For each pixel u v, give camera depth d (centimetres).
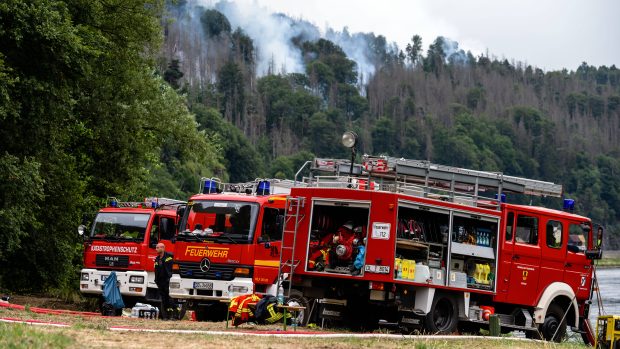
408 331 2330
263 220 2589
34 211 3550
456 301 2408
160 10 4072
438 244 2361
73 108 3622
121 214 3020
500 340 2141
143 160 4444
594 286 2733
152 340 1580
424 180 2448
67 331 1641
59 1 3178
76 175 3916
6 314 2131
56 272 3706
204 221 2616
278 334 1839
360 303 2372
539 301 2597
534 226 2595
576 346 2136
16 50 3000
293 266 2347
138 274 2944
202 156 4584
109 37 3828
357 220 2338
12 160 2972
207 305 2625
